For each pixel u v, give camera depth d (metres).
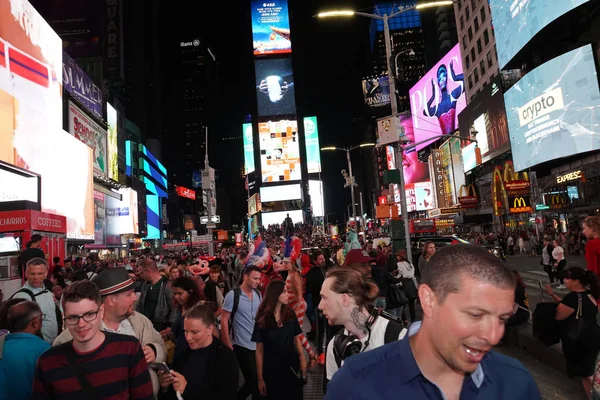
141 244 91.00
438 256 1.58
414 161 95.75
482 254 1.52
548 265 17.11
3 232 16.50
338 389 1.63
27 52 31.28
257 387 5.57
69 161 38.06
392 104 17.22
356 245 11.41
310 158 142.00
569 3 35.69
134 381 3.15
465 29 67.62
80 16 90.25
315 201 114.94
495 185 51.16
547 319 5.51
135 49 151.00
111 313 3.97
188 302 5.47
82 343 3.07
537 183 43.69
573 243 30.11
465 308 1.42
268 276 10.22
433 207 79.00
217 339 4.23
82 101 51.31
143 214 96.56
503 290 1.44
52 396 3.00
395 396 1.54
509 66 47.25
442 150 74.00
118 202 68.94
